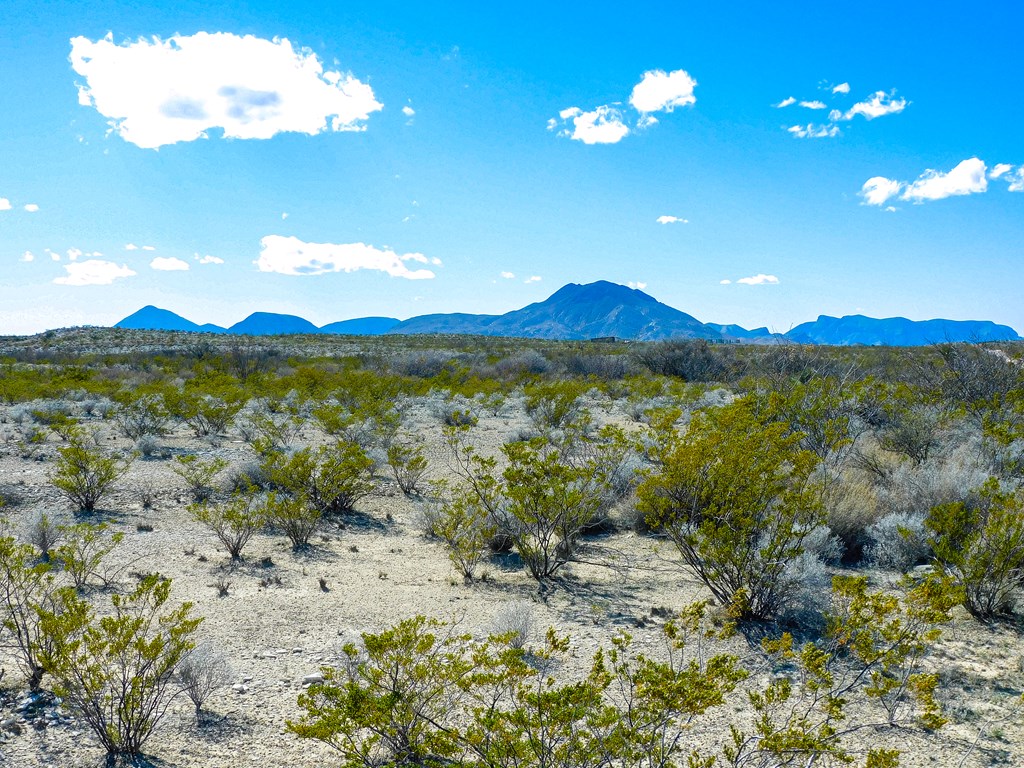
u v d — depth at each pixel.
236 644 5.35
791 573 6.02
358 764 3.36
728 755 3.40
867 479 10.17
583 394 26.23
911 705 4.47
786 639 3.90
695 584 7.14
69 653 3.87
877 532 7.83
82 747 3.78
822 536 7.46
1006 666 5.07
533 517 7.65
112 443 15.67
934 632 4.32
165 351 50.44
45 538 7.65
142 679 3.95
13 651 4.95
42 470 12.38
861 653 4.21
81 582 6.58
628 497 9.90
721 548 5.93
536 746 3.02
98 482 10.40
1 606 5.56
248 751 3.86
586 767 3.13
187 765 3.69
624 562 8.05
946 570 6.46
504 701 4.32
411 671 3.86
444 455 14.97
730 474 6.44
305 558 8.13
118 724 3.96
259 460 12.20
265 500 9.12
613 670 4.87
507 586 7.18
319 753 3.86
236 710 4.31
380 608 6.30
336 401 23.66
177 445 15.70
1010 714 4.36
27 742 3.76
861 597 4.32
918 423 12.38
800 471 6.86
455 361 38.81
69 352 52.12
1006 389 15.77
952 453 11.59
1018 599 6.30
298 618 5.96
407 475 12.20
